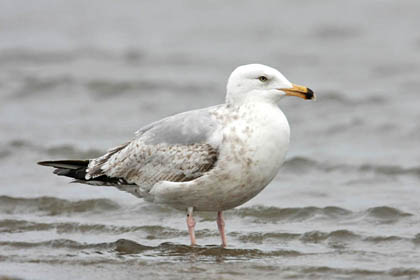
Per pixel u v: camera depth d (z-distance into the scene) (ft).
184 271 33.71
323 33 113.29
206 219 43.70
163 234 41.01
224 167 34.71
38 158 58.44
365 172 53.57
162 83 83.30
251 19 124.67
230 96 35.88
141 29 120.47
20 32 118.52
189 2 141.18
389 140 62.13
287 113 71.92
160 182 36.19
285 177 53.16
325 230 40.29
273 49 104.94
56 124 68.95
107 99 79.30
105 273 33.60
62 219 43.80
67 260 35.86
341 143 61.98
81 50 104.22
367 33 112.47
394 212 43.14
